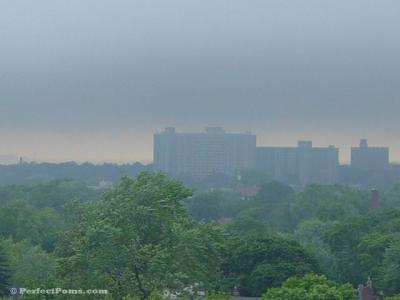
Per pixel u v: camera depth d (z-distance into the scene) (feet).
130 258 655.35
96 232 654.53
